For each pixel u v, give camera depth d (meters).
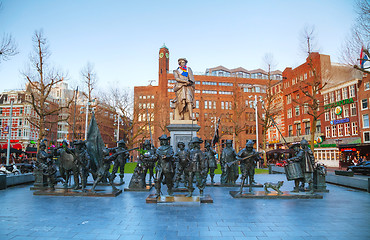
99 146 12.37
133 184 11.46
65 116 56.72
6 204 8.38
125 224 6.09
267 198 9.47
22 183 13.91
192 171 9.23
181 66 15.88
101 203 8.55
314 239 5.14
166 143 9.45
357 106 36.06
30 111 54.25
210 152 13.52
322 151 41.66
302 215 7.02
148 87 69.56
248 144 9.87
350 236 5.33
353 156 34.97
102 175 10.31
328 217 6.82
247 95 69.62
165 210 7.54
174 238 5.14
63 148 11.41
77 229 5.72
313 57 43.47
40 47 22.39
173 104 16.09
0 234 5.38
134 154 61.06
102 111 42.16
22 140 53.16
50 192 10.05
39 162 11.82
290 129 50.09
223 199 9.34
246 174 9.91
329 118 40.91
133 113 43.44
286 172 10.46
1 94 56.56
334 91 40.12
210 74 81.25
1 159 35.69
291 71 50.47
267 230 5.68
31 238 5.15
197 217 6.74
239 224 6.13
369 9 16.44
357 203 8.72
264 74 84.06
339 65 44.59
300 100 46.88
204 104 70.00
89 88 31.77
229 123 67.69
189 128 14.84
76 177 10.89
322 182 11.39
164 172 9.20
